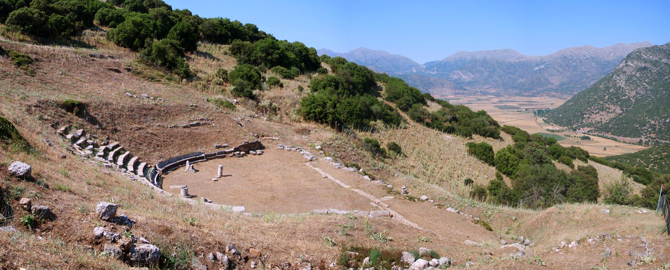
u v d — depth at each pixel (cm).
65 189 1159
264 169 2894
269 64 6794
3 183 998
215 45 7112
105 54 4362
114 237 911
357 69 7806
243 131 3566
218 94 4597
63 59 3659
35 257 733
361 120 5341
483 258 1433
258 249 1184
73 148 1969
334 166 3034
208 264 1008
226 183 2489
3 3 4456
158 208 1314
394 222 1895
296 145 3584
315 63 8481
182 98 3850
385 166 3781
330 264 1224
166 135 3014
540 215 2030
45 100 2466
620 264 1165
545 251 1538
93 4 5978
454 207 2380
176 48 5366
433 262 1306
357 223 1705
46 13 4703
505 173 5159
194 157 2911
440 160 4975
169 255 960
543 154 6097
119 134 2700
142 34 5134
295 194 2372
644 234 1412
